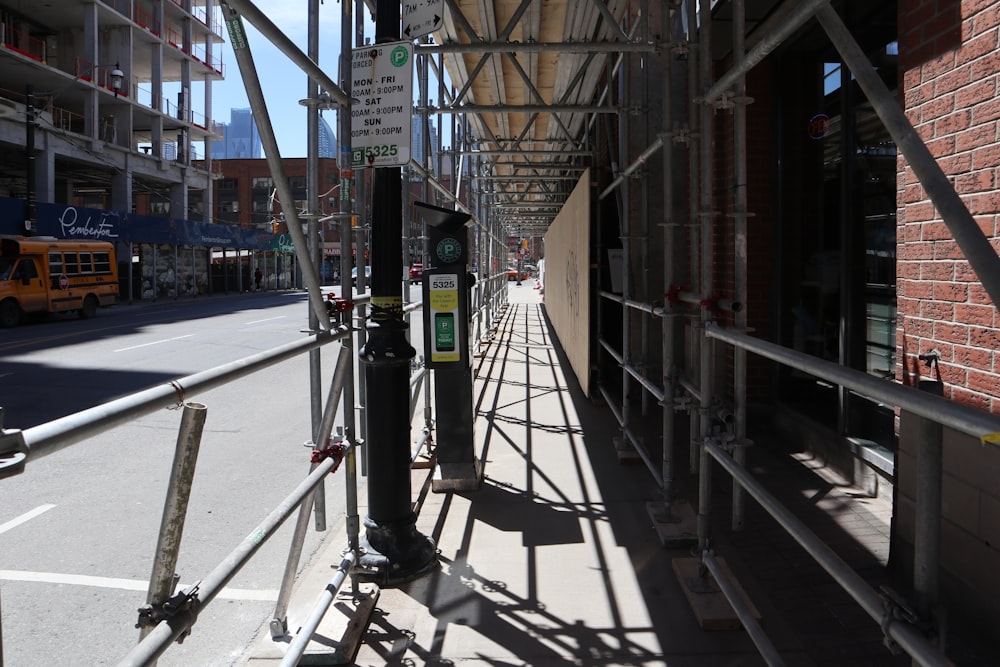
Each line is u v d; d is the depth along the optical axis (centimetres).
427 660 321
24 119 3048
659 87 786
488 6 573
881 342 509
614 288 848
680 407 457
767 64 666
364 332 516
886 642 166
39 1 3631
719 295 350
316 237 391
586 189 828
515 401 897
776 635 332
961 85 338
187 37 4712
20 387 1063
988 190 322
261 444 754
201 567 450
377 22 404
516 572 407
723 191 703
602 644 330
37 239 2248
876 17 501
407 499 415
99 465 675
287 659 270
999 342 318
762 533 448
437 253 532
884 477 483
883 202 501
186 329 1944
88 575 438
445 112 679
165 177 4341
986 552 303
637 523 477
